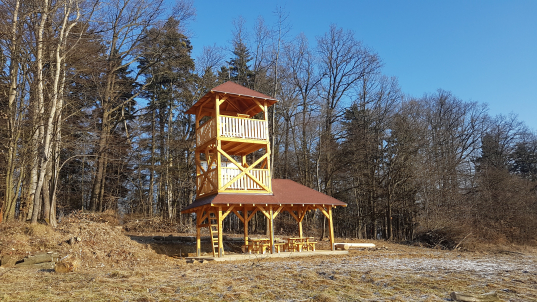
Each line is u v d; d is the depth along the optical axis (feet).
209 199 59.88
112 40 99.14
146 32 102.53
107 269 47.42
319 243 85.87
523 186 119.03
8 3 64.44
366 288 34.32
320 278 38.65
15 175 75.05
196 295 31.27
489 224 105.19
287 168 128.16
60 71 71.67
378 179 123.13
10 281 36.68
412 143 116.26
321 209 70.23
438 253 73.46
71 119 89.97
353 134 123.44
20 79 74.38
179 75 116.06
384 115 127.44
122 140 107.34
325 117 122.93
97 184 94.02
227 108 73.61
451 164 123.95
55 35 71.15
